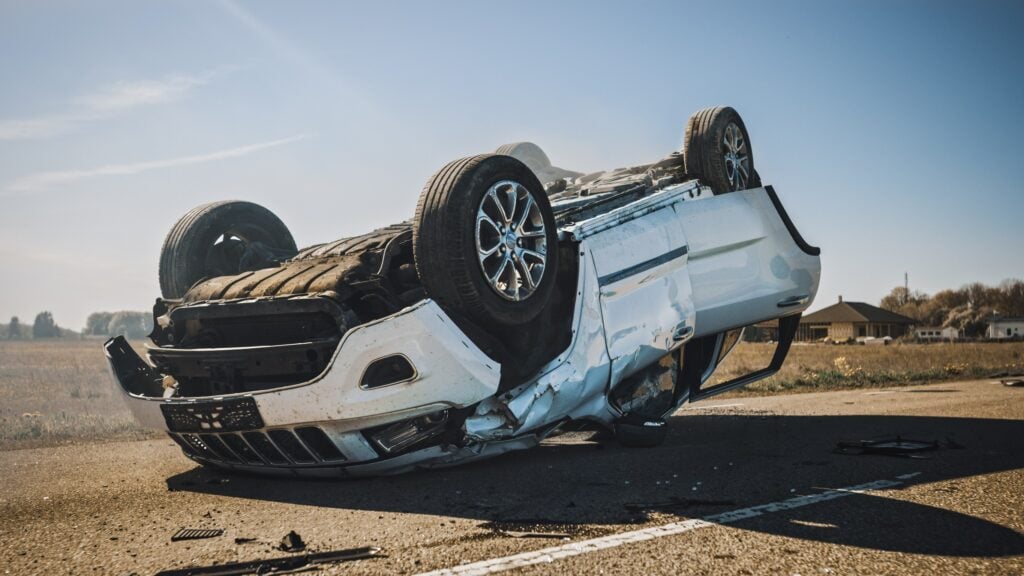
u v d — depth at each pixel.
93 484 4.74
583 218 5.91
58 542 3.32
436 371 4.26
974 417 7.23
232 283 5.15
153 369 5.58
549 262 5.02
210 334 5.06
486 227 4.65
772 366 7.89
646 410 6.25
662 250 6.07
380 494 4.17
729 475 4.41
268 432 4.52
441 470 4.79
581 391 5.26
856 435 6.22
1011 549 2.85
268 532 3.38
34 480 4.91
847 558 2.75
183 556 3.02
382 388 4.24
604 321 5.46
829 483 4.11
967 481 4.10
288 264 5.36
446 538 3.12
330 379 4.23
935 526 3.18
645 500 3.76
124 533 3.45
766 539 3.00
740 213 6.95
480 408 4.65
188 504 4.10
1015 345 46.16
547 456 5.34
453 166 4.60
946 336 84.00
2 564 3.00
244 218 6.50
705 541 2.99
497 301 4.53
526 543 3.00
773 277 7.15
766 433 6.50
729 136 7.36
